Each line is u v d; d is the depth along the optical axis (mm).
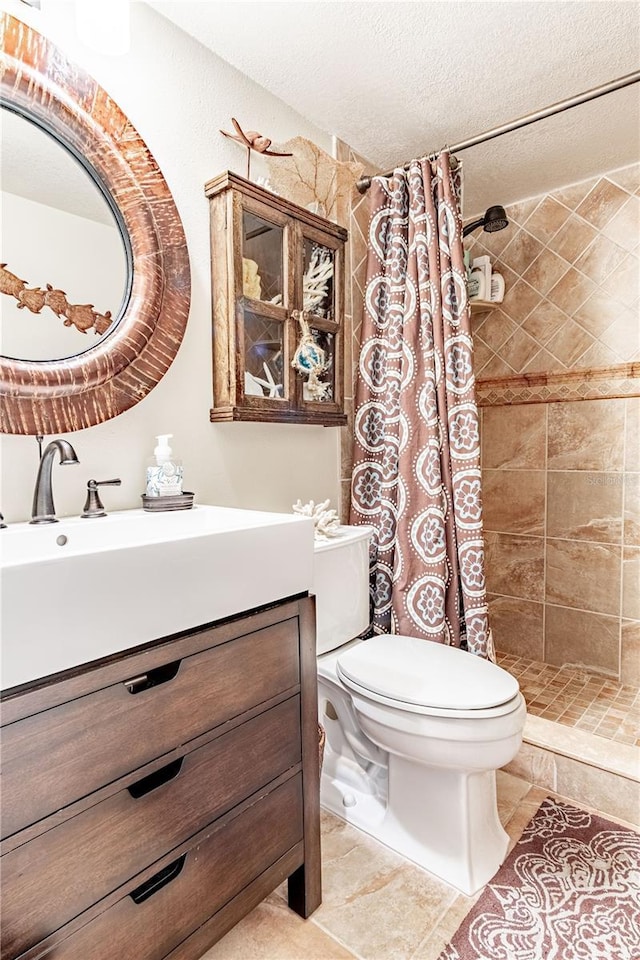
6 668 622
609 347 2123
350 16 1302
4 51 998
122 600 732
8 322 1047
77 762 696
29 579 637
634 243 2053
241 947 1035
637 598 2082
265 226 1448
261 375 1445
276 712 984
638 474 2064
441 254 1689
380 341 1818
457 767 1146
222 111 1451
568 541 2254
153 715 780
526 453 2359
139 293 1220
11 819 638
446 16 1304
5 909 636
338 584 1459
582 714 1819
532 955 1015
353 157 1912
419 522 1672
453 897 1148
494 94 1617
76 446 1159
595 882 1184
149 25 1274
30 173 1073
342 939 1051
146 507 1194
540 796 1502
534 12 1296
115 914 745
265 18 1307
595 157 1987
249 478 1549
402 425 1704
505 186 2207
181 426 1361
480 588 1626
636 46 1418
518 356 2367
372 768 1455
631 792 1389
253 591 929
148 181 1235
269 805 977
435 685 1213
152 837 786
